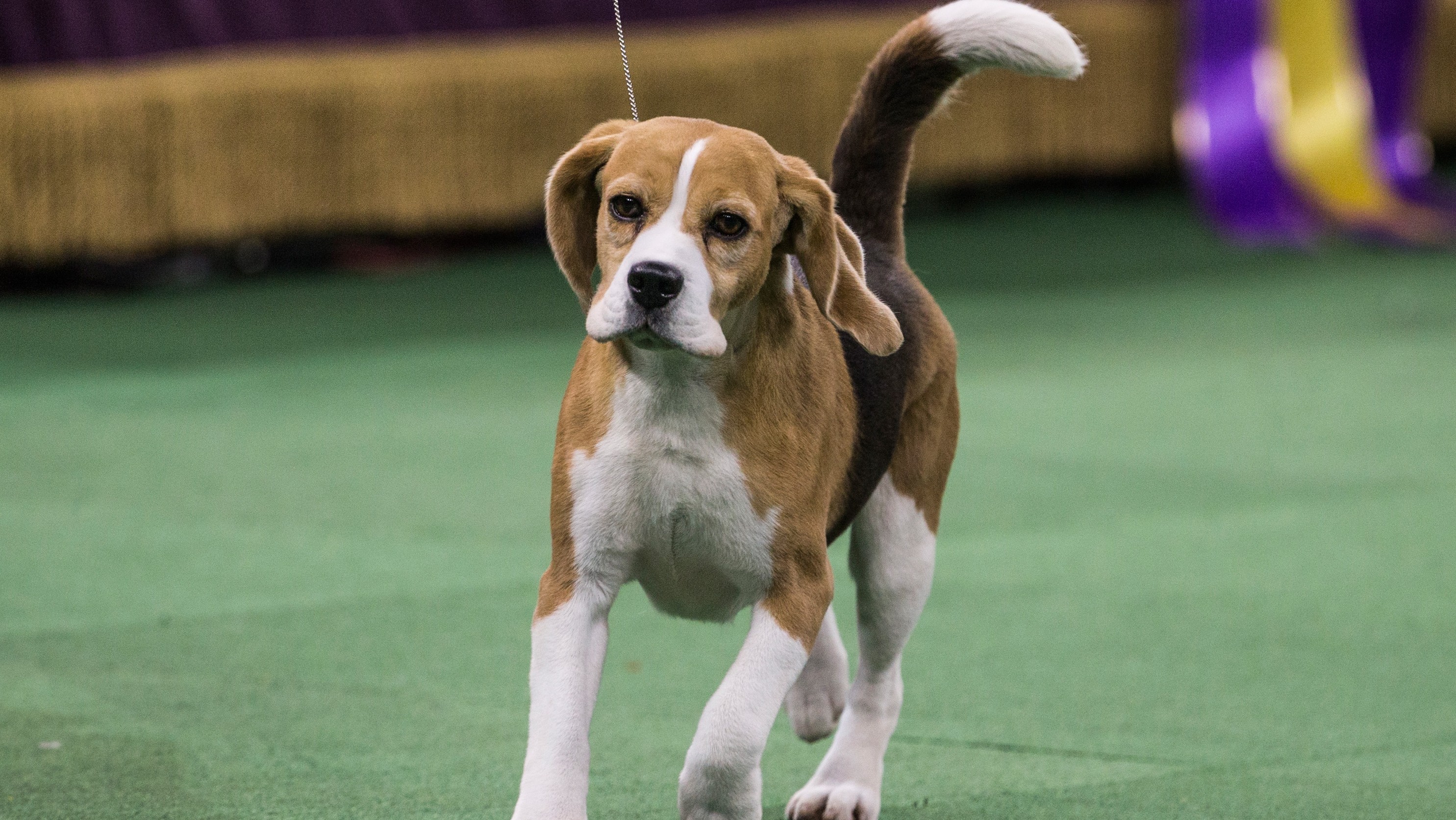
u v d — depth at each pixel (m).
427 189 21.16
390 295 19.28
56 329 16.94
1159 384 13.96
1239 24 23.83
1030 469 11.12
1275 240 22.62
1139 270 20.77
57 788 5.80
